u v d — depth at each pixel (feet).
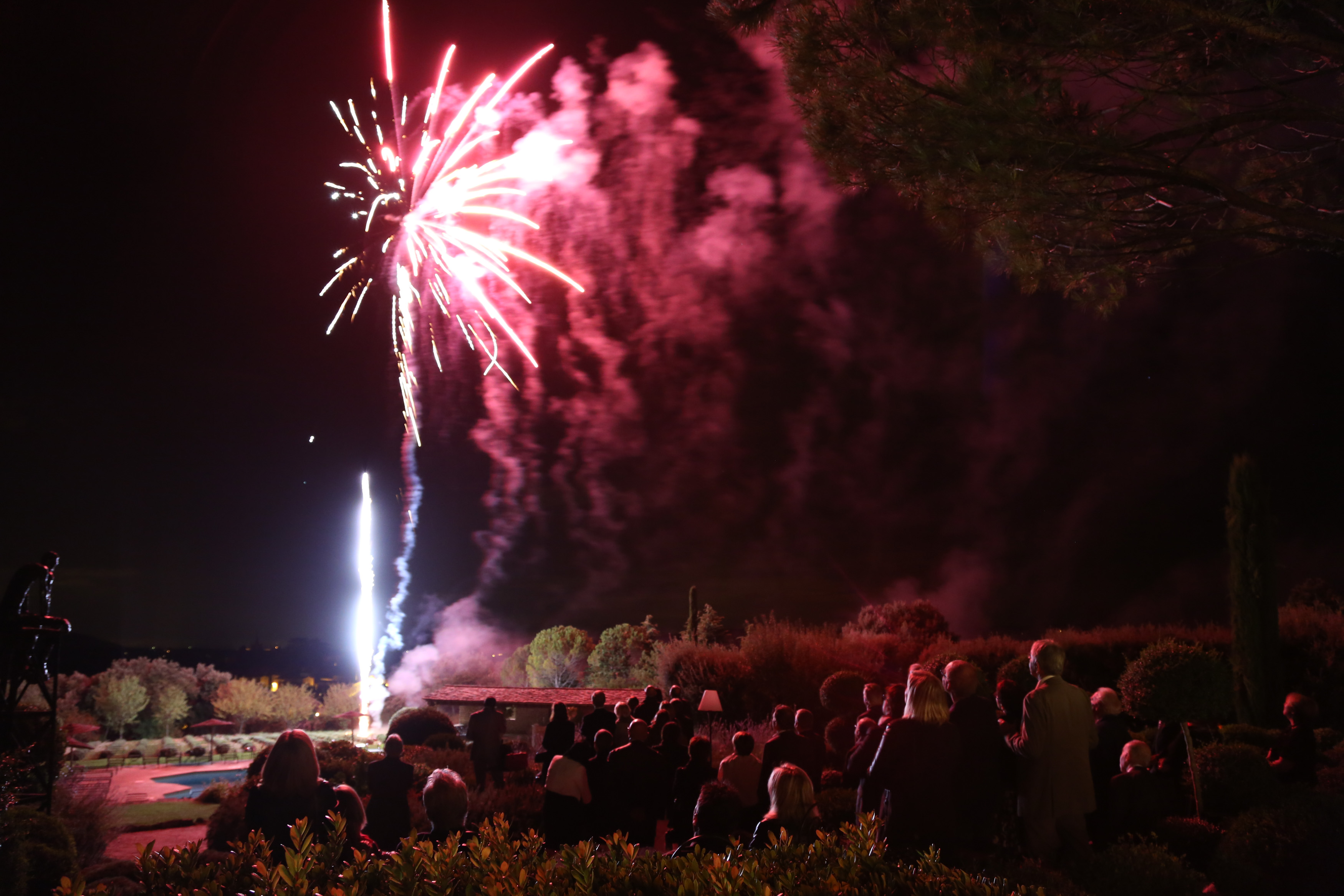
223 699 221.87
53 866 30.01
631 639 186.60
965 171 17.26
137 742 191.01
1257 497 44.73
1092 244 19.39
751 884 9.71
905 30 16.83
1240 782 21.59
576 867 10.59
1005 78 16.46
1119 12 16.44
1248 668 43.60
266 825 13.94
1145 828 19.79
